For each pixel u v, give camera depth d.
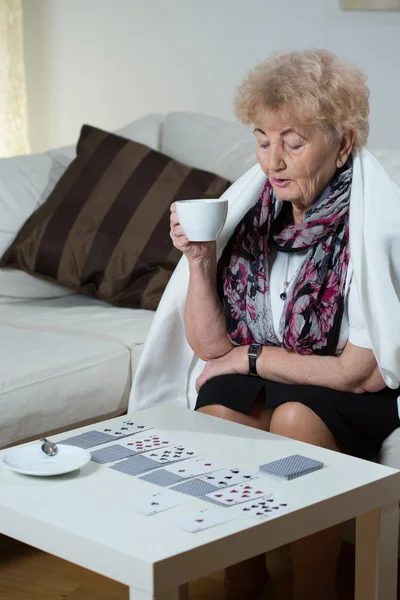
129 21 4.26
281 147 2.14
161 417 2.12
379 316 2.11
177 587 1.47
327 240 2.21
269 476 1.77
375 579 1.81
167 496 1.68
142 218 3.21
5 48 4.62
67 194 3.35
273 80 2.11
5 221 3.35
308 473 1.79
